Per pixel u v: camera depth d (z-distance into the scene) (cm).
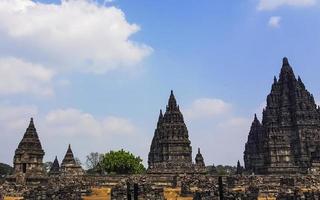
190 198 8600
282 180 10088
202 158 16050
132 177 11388
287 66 17038
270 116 16350
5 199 8288
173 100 14150
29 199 7288
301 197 6850
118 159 15262
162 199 7462
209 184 9888
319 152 14175
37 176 10762
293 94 16288
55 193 7469
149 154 17575
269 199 8081
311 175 11762
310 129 15538
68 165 14712
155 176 11631
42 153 11656
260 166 15888
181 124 13725
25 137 11644
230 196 6994
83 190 8894
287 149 14262
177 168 12325
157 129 16888
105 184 10638
